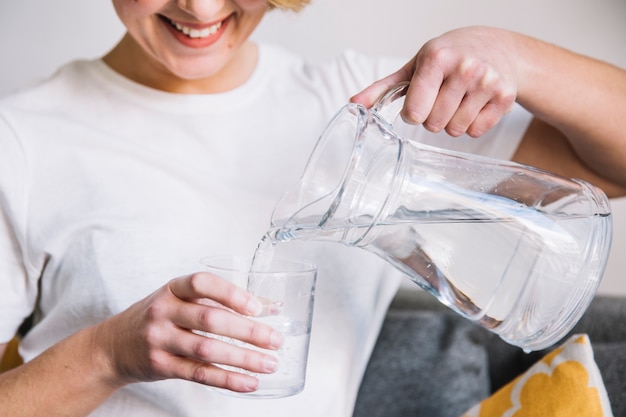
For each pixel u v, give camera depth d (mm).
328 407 1224
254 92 1286
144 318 909
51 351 1027
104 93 1258
